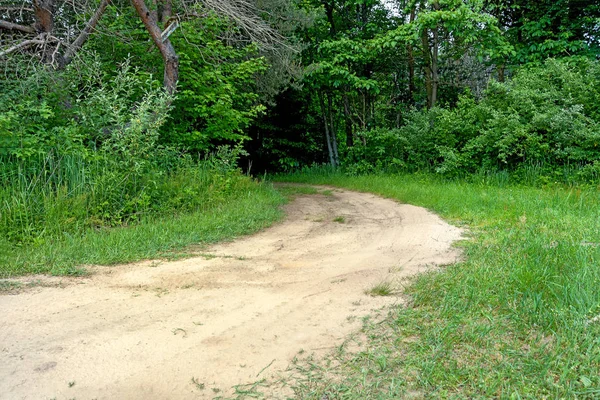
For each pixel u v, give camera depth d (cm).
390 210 937
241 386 256
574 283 356
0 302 388
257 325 341
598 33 1545
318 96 2100
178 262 528
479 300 361
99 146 884
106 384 258
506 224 684
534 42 1566
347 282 441
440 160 1537
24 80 843
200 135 1115
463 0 1527
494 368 262
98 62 949
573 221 664
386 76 2052
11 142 702
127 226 695
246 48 1303
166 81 1050
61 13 1209
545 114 1150
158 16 1309
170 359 288
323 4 1870
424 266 487
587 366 254
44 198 645
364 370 269
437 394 240
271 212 870
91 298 402
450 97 2036
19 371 271
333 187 1477
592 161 1128
